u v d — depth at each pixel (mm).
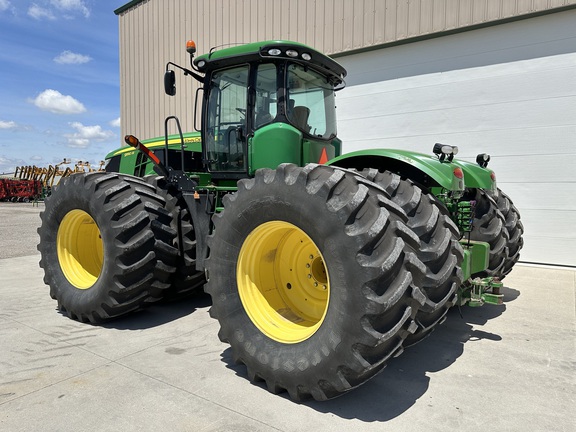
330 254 2111
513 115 6059
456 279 2537
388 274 1998
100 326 3469
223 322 2588
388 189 2629
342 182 2223
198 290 4234
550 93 5793
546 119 5840
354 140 7418
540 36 5812
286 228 2527
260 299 2607
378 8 6930
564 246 5848
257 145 3355
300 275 2791
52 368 2654
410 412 2191
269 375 2336
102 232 3318
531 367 2748
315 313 2705
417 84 6773
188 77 9797
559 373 2658
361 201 2098
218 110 3648
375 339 1953
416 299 2064
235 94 3535
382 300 1953
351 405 2260
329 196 2158
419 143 6820
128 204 3295
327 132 3836
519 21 5934
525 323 3619
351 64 7367
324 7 7477
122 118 11422
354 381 2100
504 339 3250
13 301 4203
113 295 3289
